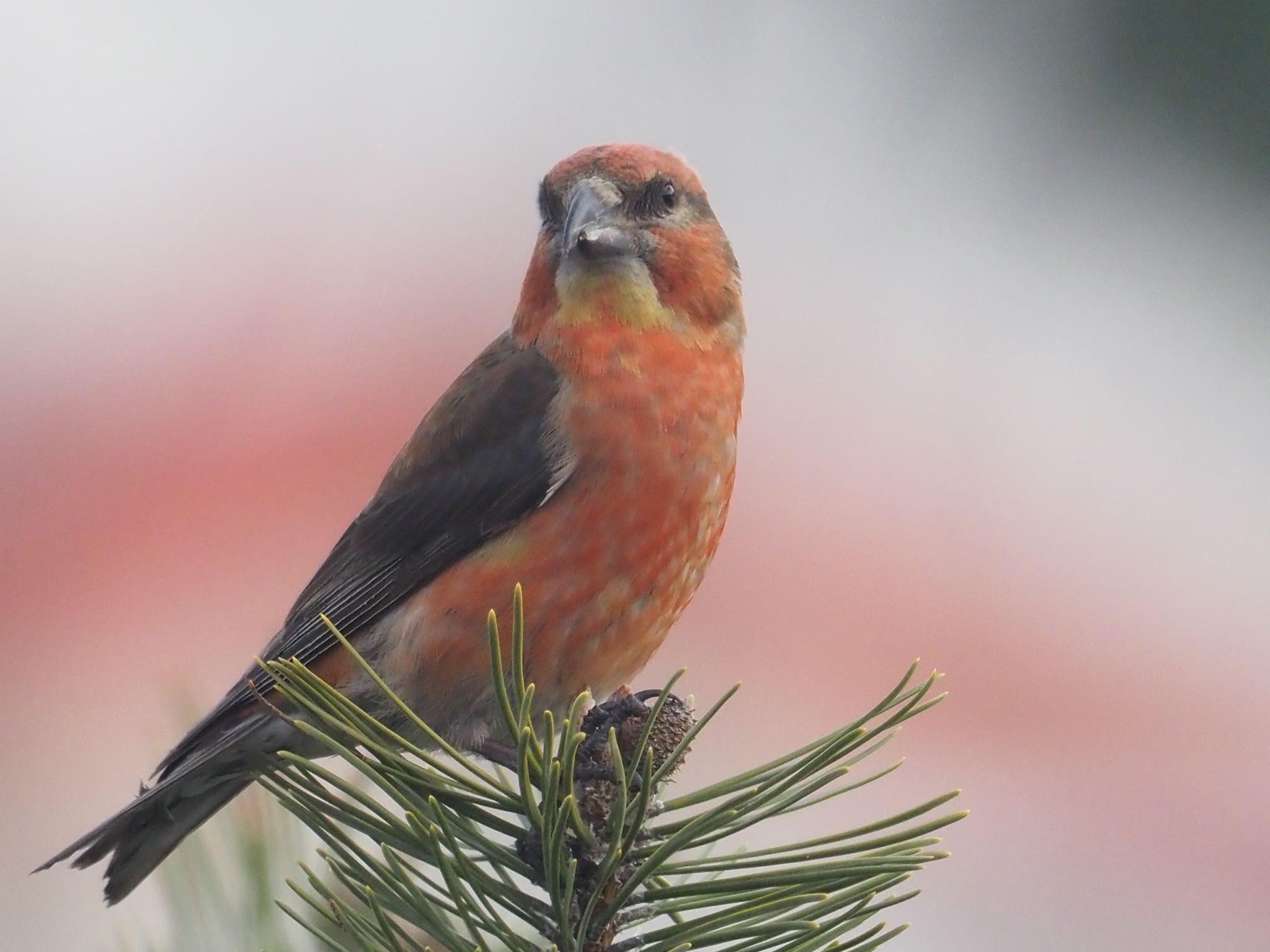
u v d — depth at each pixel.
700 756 12.20
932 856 4.44
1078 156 11.61
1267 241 13.37
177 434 13.74
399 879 4.67
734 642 13.15
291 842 5.60
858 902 4.89
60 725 11.82
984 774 12.59
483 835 4.92
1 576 12.60
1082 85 10.24
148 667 12.14
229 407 14.02
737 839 11.43
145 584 12.67
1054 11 10.20
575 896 4.90
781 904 4.49
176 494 13.25
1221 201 11.24
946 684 13.10
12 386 13.90
